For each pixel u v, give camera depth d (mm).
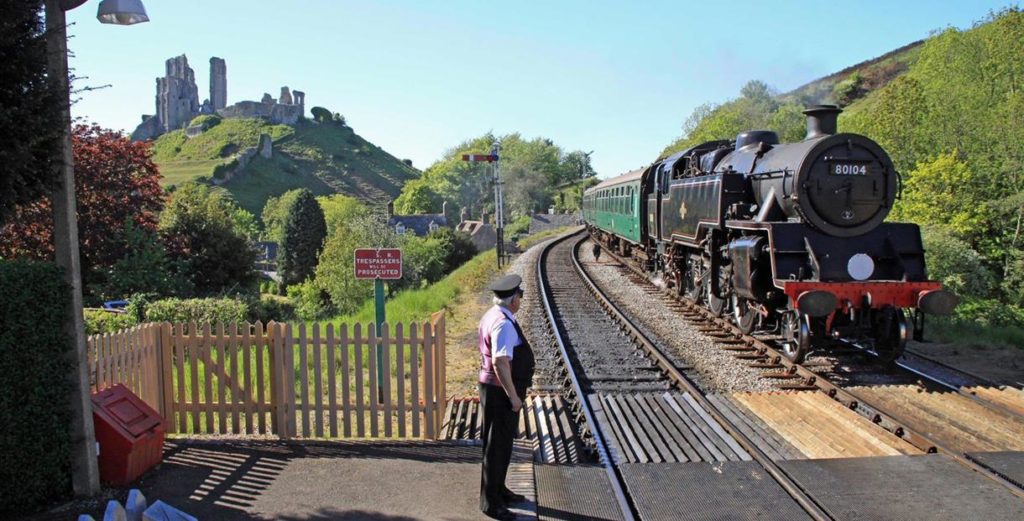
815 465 5816
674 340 11297
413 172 152250
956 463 5855
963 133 26266
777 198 10430
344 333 6805
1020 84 29344
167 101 156625
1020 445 6344
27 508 5000
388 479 5645
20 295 4727
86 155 20812
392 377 9539
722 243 12367
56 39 4785
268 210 93188
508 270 24109
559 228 63531
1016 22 29781
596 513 5031
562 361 9875
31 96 4586
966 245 18828
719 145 15586
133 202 21500
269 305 19250
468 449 6430
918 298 9055
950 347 11234
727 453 6227
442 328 6832
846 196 9641
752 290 10133
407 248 28547
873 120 29062
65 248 5102
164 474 5750
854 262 9312
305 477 5688
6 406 4723
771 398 7820
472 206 93250
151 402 6855
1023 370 9625
